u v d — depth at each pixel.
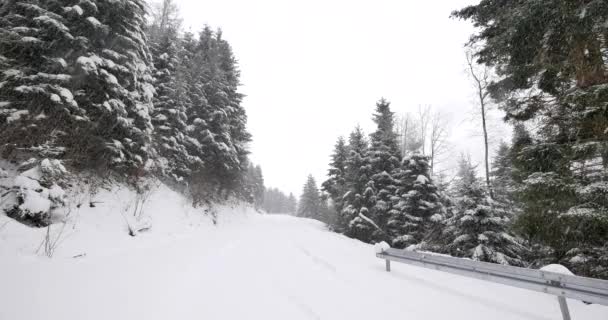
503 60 7.90
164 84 17.42
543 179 6.20
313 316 3.89
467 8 8.48
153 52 18.16
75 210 8.45
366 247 12.45
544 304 4.79
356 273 6.52
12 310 3.13
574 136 6.44
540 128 7.15
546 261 8.09
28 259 5.10
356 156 26.89
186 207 16.53
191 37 24.02
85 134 9.73
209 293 4.53
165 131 16.81
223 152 20.89
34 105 8.50
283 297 4.61
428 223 16.69
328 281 5.72
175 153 17.45
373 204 22.66
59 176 7.88
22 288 3.75
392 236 20.31
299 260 7.83
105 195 10.59
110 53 10.19
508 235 9.58
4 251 5.12
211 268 6.14
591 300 3.57
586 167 6.26
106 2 10.06
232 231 15.77
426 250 12.85
